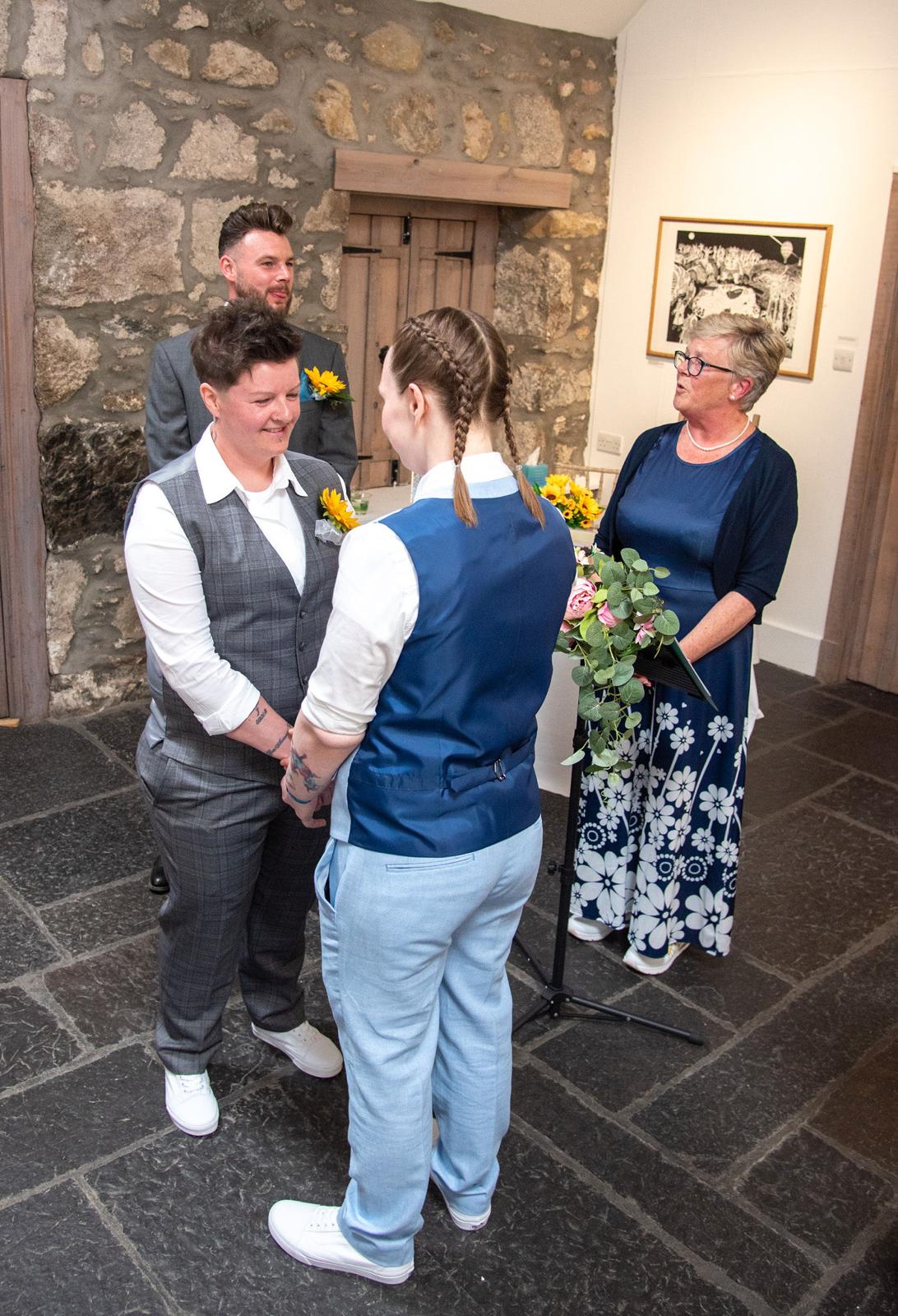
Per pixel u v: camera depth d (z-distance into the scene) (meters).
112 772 3.56
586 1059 2.49
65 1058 2.39
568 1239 2.04
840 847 3.43
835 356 4.36
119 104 3.42
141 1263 1.94
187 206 3.66
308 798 1.70
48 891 2.95
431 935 1.62
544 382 5.02
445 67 4.24
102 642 3.92
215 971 2.11
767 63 4.32
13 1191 2.06
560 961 2.61
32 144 3.29
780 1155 2.26
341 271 4.42
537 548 1.57
